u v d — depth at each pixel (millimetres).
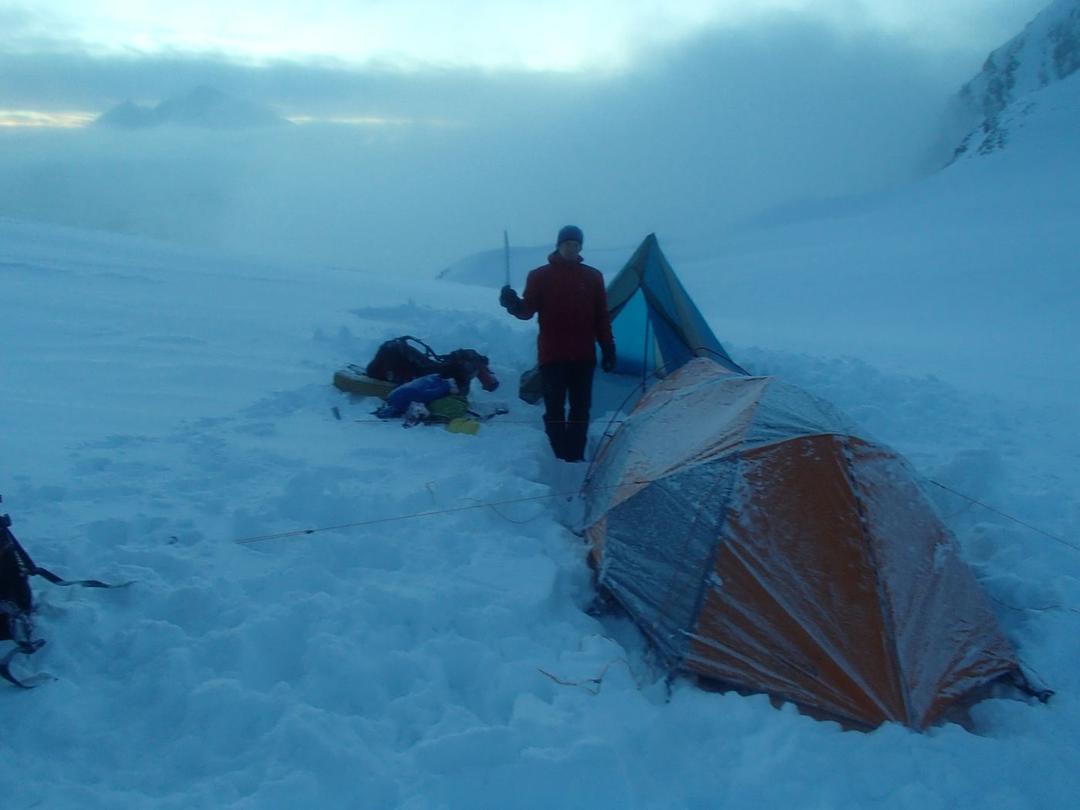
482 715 3305
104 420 5922
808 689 3531
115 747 2896
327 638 3445
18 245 14445
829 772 3023
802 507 3916
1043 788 3033
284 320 9656
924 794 2945
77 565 3842
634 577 4117
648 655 3887
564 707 3283
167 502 4625
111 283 11180
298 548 4262
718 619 3740
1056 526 5375
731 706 3385
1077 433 7941
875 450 4262
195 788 2715
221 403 6555
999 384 11164
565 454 6227
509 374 7691
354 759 2814
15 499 4449
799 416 4371
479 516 4828
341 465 5430
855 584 3703
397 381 6902
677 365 7422
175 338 8219
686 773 3004
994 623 3898
